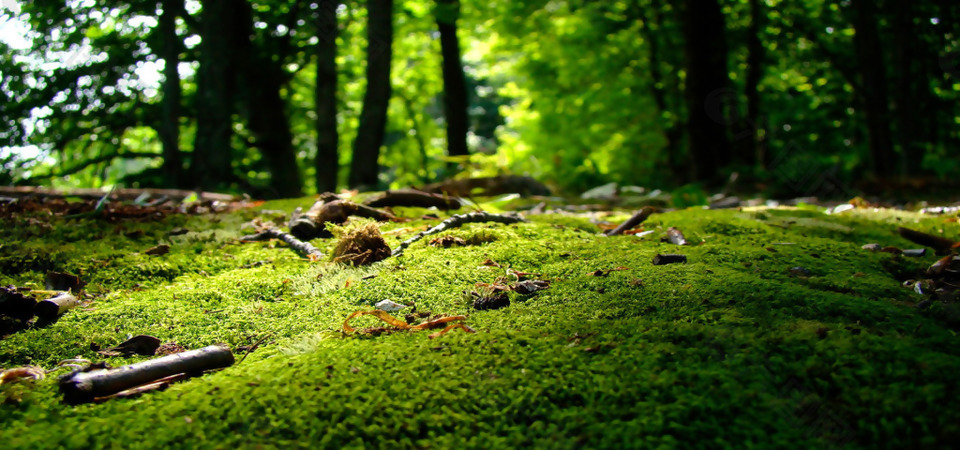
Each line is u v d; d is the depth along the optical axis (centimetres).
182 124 1482
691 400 178
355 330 248
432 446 169
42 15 1112
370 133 1169
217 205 573
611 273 305
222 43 1097
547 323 241
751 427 166
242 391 196
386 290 299
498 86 3172
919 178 1139
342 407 184
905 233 385
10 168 1235
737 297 253
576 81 2105
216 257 381
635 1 1812
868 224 457
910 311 238
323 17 1168
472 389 192
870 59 1421
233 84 1123
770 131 1593
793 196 1053
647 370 196
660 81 1911
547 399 185
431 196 518
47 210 509
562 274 313
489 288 290
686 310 243
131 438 175
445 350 220
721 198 878
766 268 311
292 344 243
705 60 1295
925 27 1334
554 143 2202
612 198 803
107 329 269
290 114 1717
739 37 1598
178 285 332
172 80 1142
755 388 182
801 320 225
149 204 574
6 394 207
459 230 402
